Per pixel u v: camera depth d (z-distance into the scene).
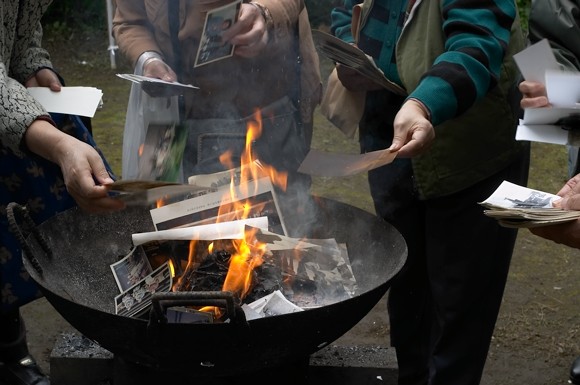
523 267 3.92
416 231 2.67
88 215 2.15
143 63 2.66
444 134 2.35
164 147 2.59
